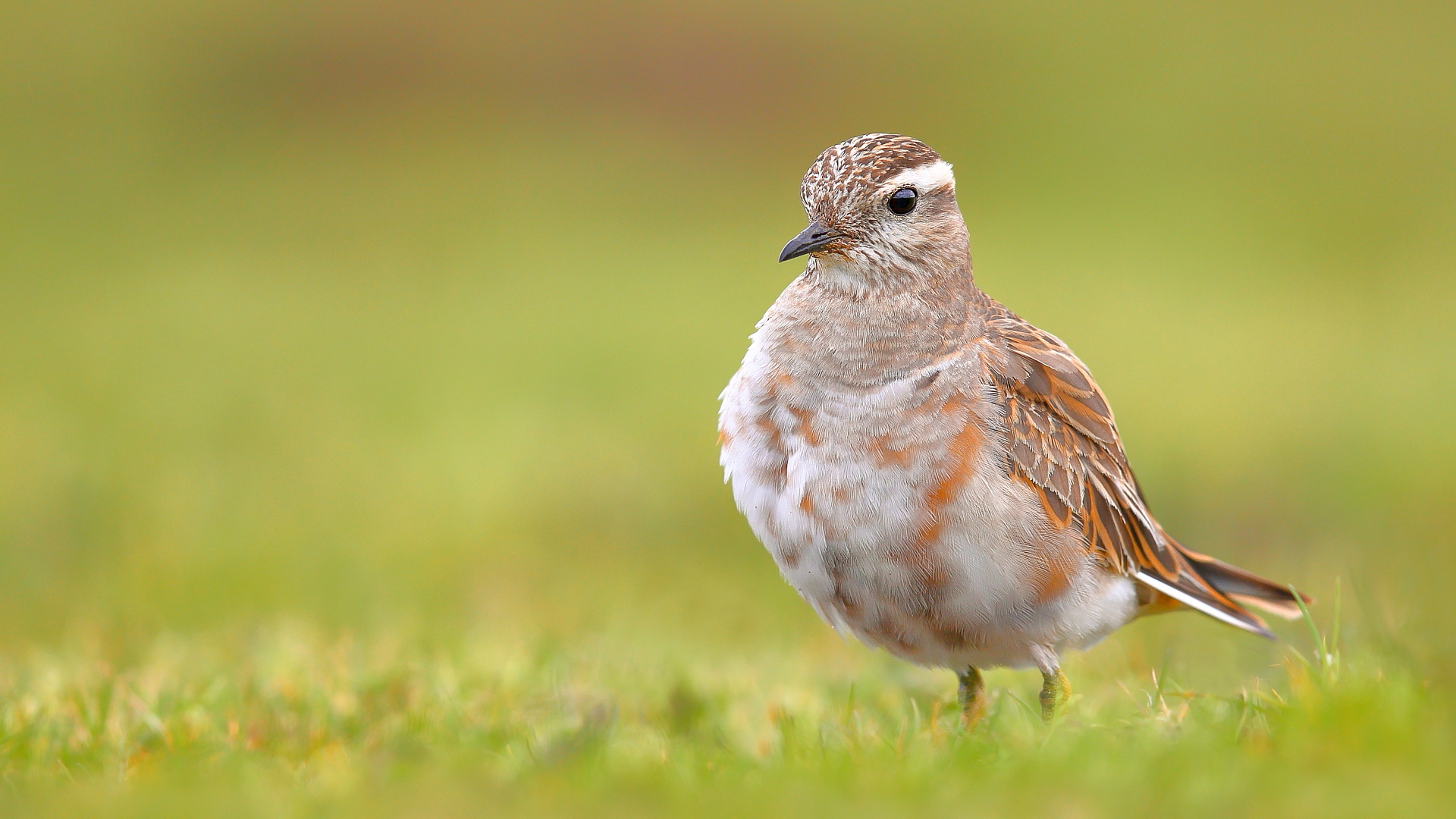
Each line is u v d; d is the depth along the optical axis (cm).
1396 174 3189
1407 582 1135
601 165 3456
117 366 2198
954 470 739
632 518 1622
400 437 1872
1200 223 2991
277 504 1638
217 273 2797
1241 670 942
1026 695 871
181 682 896
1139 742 648
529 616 1198
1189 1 4109
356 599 1320
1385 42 3822
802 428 756
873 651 978
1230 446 1756
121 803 629
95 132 3512
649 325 2397
